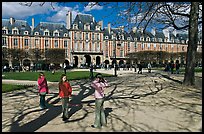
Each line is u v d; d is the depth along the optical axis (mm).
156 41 101438
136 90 16859
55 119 8844
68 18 88562
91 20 93062
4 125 8070
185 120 8383
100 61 91000
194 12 17578
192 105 10977
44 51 72125
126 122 8219
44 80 11125
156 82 22719
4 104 12000
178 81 23078
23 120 8734
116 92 15930
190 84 18391
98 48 91688
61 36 86250
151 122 8180
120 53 93500
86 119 8758
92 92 16031
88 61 91750
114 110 10180
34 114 9719
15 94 15570
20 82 23969
